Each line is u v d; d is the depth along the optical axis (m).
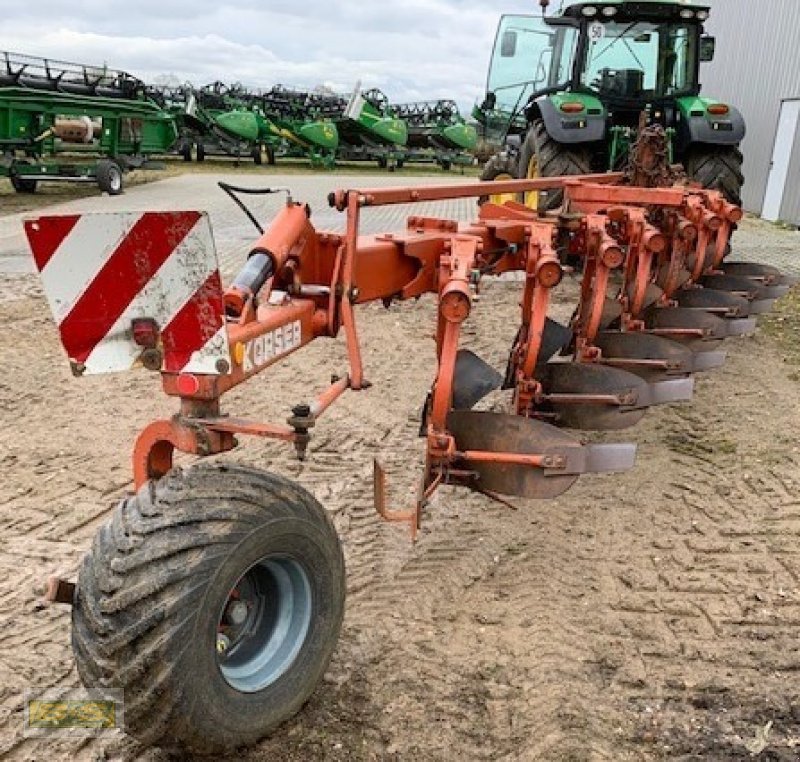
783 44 15.71
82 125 16.38
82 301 2.30
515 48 12.17
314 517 2.63
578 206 5.36
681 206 5.77
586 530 4.09
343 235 3.38
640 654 3.22
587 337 4.67
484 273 4.25
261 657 2.64
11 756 2.67
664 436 5.15
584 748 2.74
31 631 3.27
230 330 2.62
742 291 6.25
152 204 14.65
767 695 3.02
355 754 2.69
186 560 2.27
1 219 12.70
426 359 6.48
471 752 2.72
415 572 3.70
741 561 3.85
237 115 24.61
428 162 28.73
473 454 3.30
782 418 5.43
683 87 9.39
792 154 15.19
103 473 4.56
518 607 3.47
